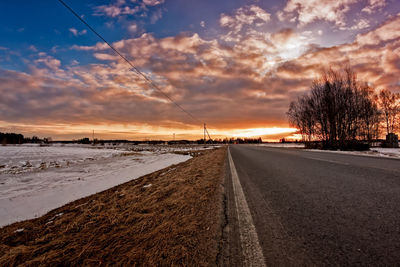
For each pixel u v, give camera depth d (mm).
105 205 3719
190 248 1951
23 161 12867
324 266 1599
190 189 4547
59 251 2070
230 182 5191
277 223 2486
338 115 24328
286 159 10930
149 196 4180
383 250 1786
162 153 21141
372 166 7074
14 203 4066
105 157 16047
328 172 6059
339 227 2295
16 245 2289
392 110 28547
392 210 2750
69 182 6191
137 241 2166
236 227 2404
